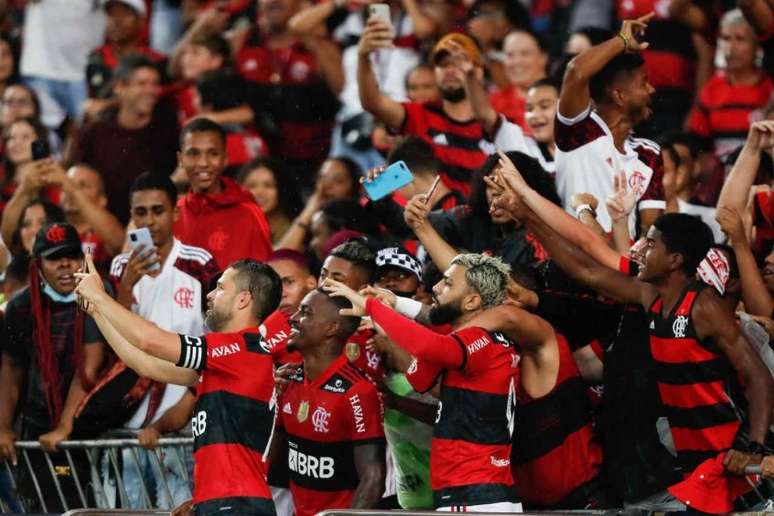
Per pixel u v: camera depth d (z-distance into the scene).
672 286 26.00
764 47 40.12
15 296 32.59
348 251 28.14
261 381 25.41
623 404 26.83
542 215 27.19
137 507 31.06
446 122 35.31
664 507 26.44
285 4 43.75
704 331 25.64
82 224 39.03
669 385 26.06
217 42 43.75
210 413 25.28
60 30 48.69
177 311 32.06
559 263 27.03
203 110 41.72
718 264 27.88
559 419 26.77
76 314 32.06
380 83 43.09
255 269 25.95
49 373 32.03
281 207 37.72
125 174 41.81
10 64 49.22
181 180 39.50
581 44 36.28
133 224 32.31
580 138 29.19
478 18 43.72
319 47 43.34
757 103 40.06
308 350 27.23
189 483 30.53
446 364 25.16
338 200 33.44
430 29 43.50
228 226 33.94
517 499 25.80
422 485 28.06
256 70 43.66
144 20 48.47
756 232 30.66
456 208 30.25
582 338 27.97
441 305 26.12
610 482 26.92
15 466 32.28
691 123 40.62
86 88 48.03
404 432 27.89
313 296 27.16
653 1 42.28
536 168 29.00
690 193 35.97
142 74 42.38
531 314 26.59
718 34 42.41
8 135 45.19
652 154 29.84
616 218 28.22
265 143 42.53
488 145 35.34
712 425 25.80
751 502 26.53
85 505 30.98
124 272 31.05
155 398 31.58
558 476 26.86
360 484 26.73
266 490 25.42
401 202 33.03
